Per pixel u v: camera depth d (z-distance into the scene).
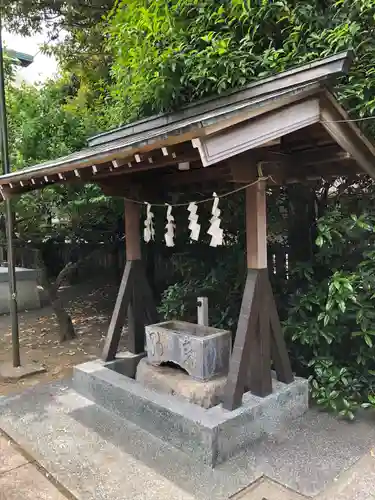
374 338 3.29
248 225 2.89
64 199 5.57
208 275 4.40
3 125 4.31
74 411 3.36
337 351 3.59
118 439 2.92
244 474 2.47
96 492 2.35
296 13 3.50
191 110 3.69
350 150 2.81
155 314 4.11
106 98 6.32
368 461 2.59
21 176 3.34
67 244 9.05
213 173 3.45
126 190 3.77
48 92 5.95
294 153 3.13
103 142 4.62
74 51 8.16
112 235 7.51
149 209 3.78
